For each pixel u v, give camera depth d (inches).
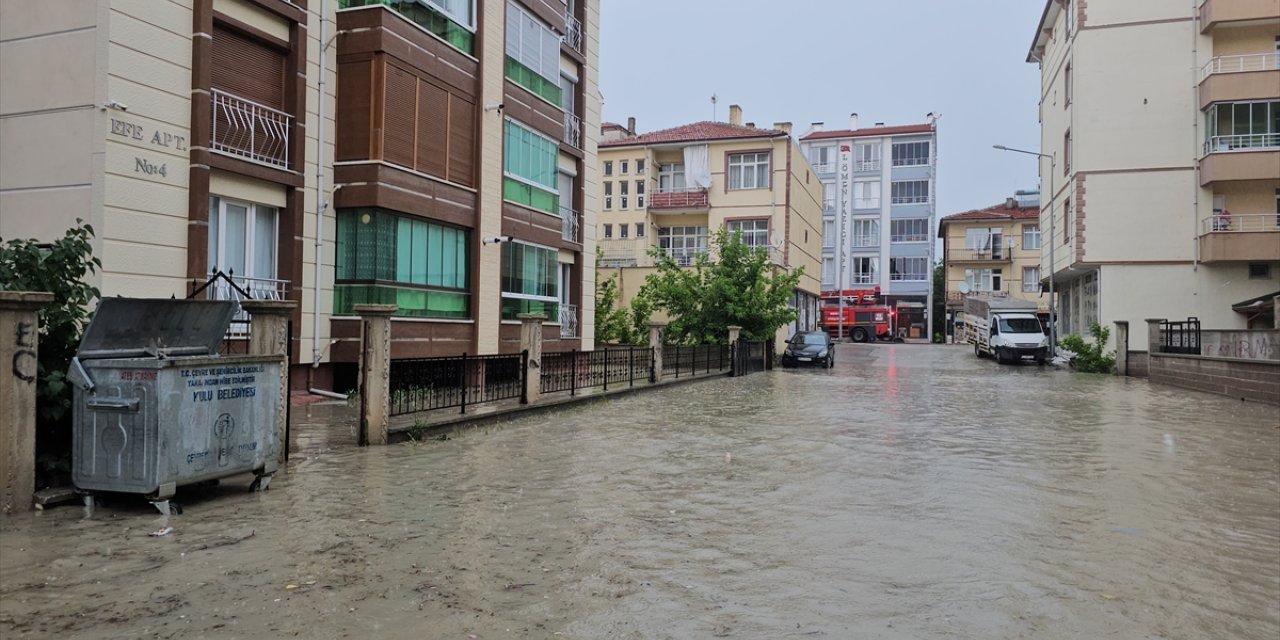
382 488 293.1
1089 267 1274.6
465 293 719.7
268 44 549.6
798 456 385.4
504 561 205.3
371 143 601.3
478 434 449.1
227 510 253.6
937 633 159.9
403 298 634.8
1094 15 1254.3
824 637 156.8
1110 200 1244.5
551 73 868.0
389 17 607.5
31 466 244.8
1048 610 174.7
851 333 2566.4
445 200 679.1
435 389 476.7
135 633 151.7
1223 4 1153.4
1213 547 227.9
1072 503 285.3
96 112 447.5
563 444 416.8
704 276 1235.9
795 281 1240.2
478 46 722.8
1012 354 1396.4
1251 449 420.8
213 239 515.8
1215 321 1190.9
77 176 450.6
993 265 2529.5
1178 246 1209.4
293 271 565.9
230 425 268.1
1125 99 1238.9
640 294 1246.9
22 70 464.8
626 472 336.8
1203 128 1198.3
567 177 959.6
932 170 2645.2
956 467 358.3
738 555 214.5
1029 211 2501.2
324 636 152.5
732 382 949.8
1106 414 607.5
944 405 668.1
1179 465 368.5
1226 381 798.5
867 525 249.4
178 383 247.0
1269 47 1175.6
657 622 163.8
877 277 2691.9
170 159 480.7
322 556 205.5
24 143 463.8
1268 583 195.6
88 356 256.2
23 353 240.5
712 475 332.8
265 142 545.3
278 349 332.5
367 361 390.6
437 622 161.3
